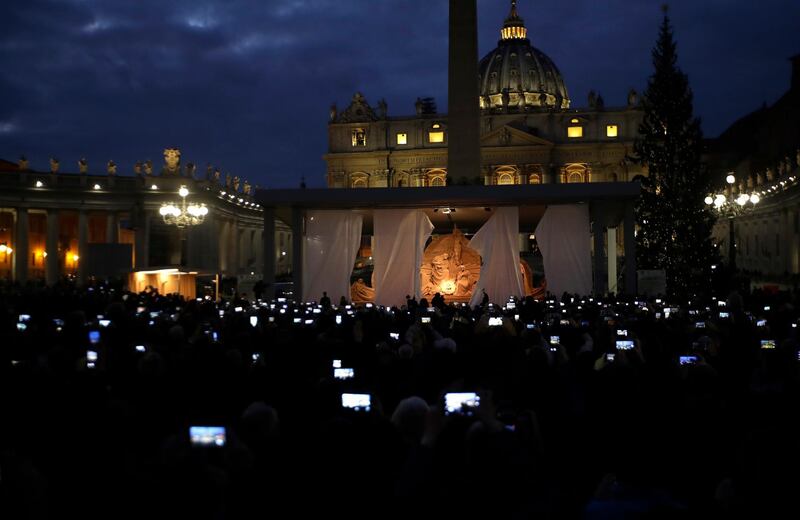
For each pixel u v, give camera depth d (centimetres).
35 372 868
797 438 487
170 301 2855
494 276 4169
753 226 9406
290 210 4403
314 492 541
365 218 4819
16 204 8225
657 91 5481
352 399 900
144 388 870
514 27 19100
